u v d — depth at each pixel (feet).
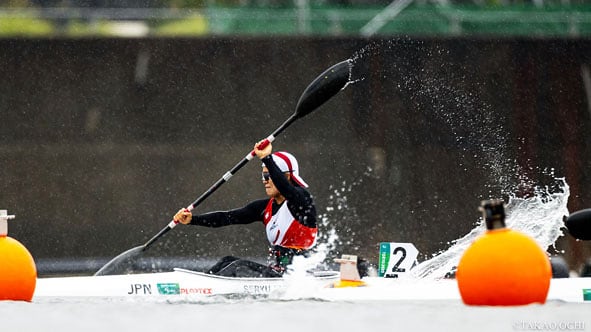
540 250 46.80
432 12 185.57
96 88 179.22
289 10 186.19
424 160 174.91
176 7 197.57
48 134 178.60
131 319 44.14
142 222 177.27
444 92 178.09
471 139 175.52
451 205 170.40
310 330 39.55
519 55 179.42
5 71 178.09
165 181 178.40
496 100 178.50
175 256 167.22
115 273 83.46
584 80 180.86
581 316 43.68
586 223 60.08
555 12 185.78
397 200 174.19
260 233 162.09
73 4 193.47
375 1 200.13
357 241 175.63
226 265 78.33
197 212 176.55
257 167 178.29
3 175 177.17
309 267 76.07
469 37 178.60
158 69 179.01
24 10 187.93
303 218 75.82
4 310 49.06
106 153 179.11
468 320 42.47
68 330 39.78
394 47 179.22
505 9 186.39
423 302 57.88
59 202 177.88
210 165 178.70
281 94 179.22
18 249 55.88
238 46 179.22
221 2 202.18
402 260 75.25
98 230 177.27
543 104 179.93
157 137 179.11
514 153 175.94
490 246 46.19
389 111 177.99
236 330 39.60
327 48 179.22
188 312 48.01
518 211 87.45
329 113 178.60
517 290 45.78
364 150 177.88
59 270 173.37
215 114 179.42
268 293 71.00
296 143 179.22
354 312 47.55
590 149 179.63
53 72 178.70
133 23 187.83
